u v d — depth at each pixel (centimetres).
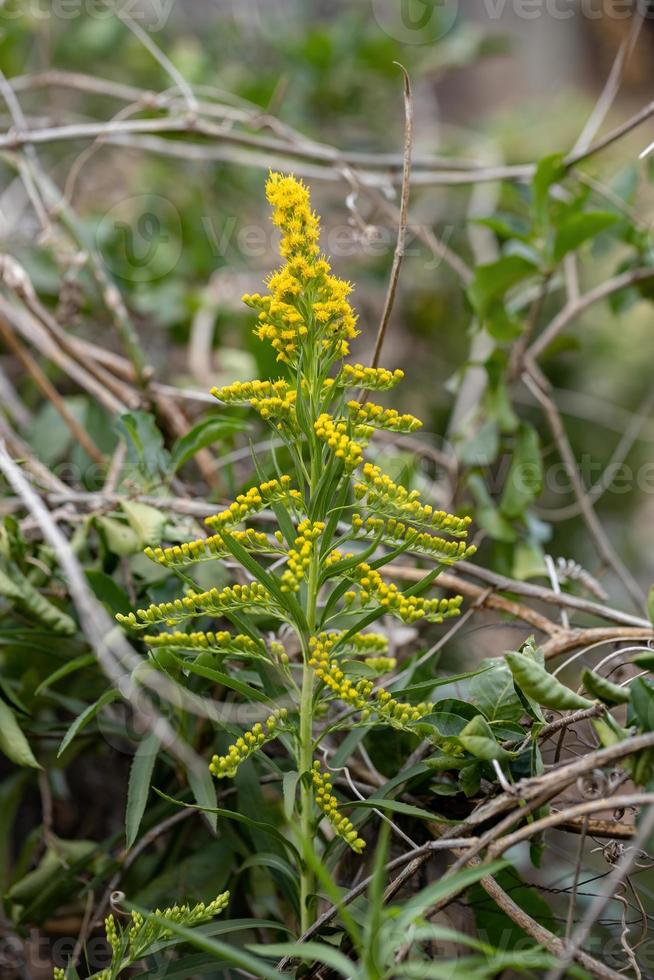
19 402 163
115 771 144
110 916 117
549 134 242
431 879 130
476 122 266
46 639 132
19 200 190
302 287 114
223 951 107
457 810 121
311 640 114
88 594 122
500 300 145
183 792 129
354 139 238
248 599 115
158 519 129
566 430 216
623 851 116
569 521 208
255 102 216
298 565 112
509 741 117
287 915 131
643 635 126
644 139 245
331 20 265
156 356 194
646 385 227
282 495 114
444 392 214
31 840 135
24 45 215
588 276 225
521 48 274
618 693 112
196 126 155
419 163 165
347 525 135
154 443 134
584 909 133
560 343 156
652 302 154
